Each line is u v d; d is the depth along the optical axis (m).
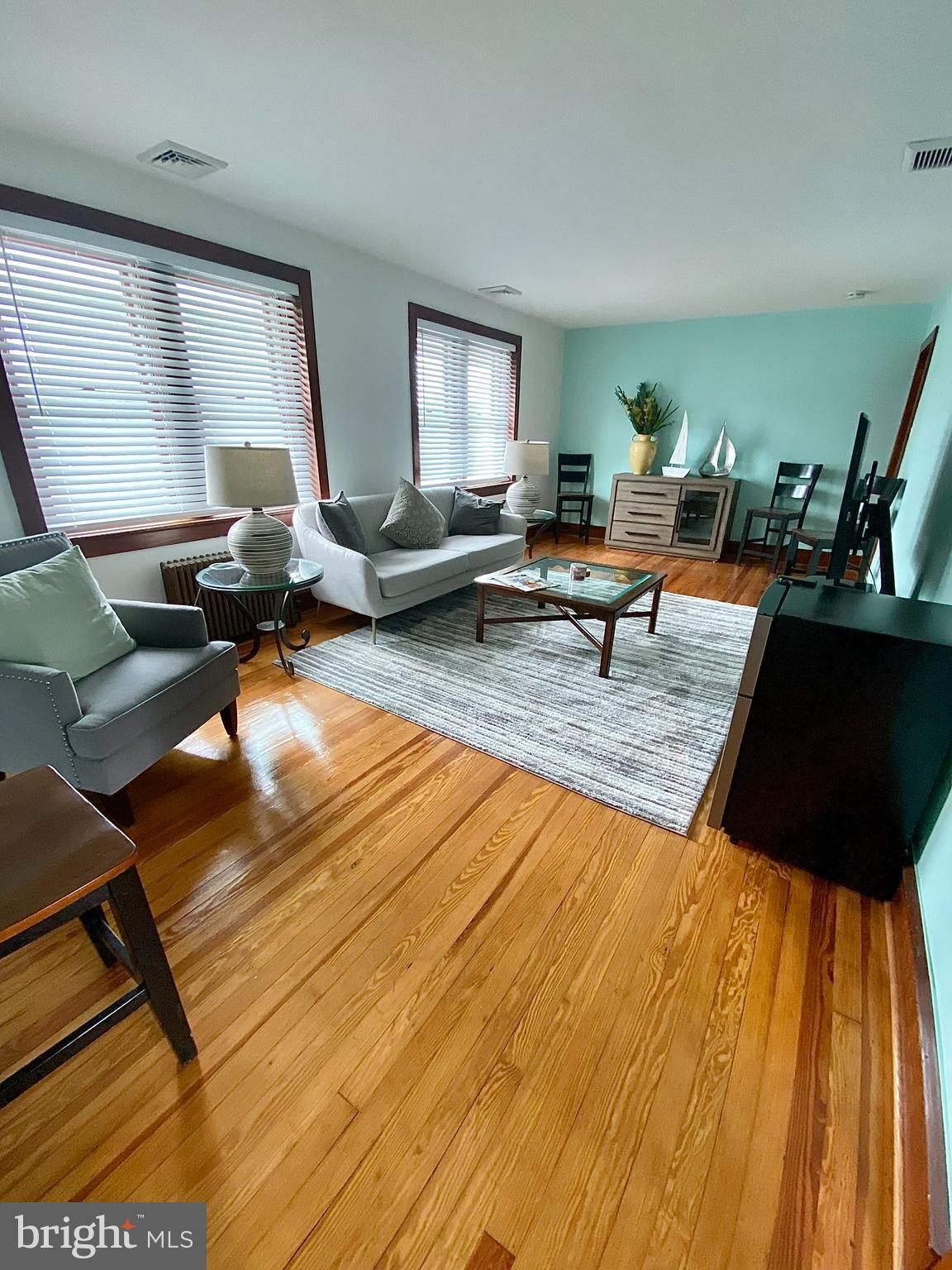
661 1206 0.89
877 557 4.31
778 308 4.85
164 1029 1.04
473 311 4.67
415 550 3.77
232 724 2.21
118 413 2.61
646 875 1.58
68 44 1.57
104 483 2.62
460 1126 0.99
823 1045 1.14
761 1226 0.87
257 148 2.20
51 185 2.20
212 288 2.87
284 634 3.04
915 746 1.35
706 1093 1.05
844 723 1.42
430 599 3.48
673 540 5.59
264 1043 1.13
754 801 1.60
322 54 1.62
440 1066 1.09
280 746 2.20
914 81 1.70
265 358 3.20
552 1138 0.98
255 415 3.22
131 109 1.93
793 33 1.50
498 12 1.44
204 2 1.41
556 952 1.34
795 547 4.56
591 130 2.03
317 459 3.58
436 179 2.47
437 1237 0.85
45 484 2.42
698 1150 0.96
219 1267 0.82
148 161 2.32
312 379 3.42
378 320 3.78
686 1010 1.20
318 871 1.57
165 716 1.79
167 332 2.72
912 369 4.64
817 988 1.26
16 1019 1.17
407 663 2.97
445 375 4.61
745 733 1.55
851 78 1.69
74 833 0.96
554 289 4.39
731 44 1.55
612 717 2.42
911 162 2.20
